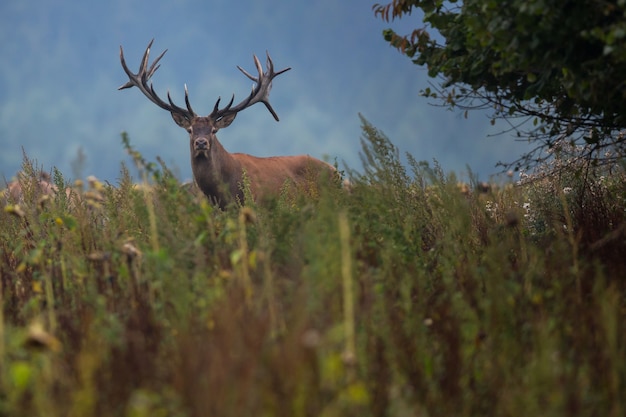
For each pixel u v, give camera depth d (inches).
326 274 679.7
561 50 871.1
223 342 568.4
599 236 973.8
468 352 637.3
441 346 669.3
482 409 606.9
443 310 716.7
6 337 600.1
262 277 743.7
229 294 682.2
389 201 978.1
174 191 875.4
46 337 540.4
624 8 781.9
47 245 971.9
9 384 566.9
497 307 681.6
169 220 872.9
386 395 583.2
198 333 644.7
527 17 824.3
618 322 689.6
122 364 603.2
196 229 852.6
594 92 858.8
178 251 786.2
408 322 676.7
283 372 534.6
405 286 726.5
